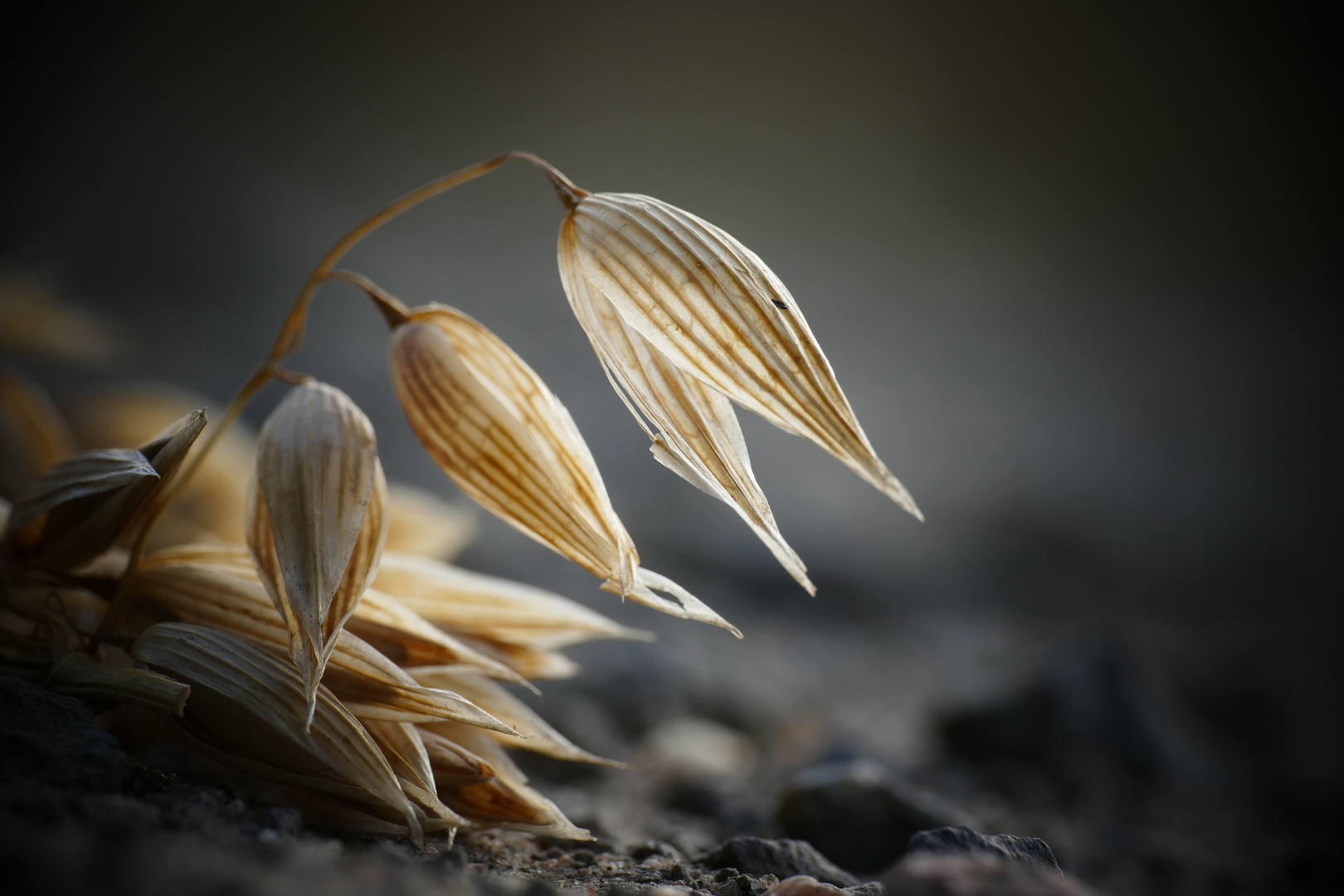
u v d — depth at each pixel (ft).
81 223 2.53
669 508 1.66
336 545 0.47
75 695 0.47
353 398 1.79
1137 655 1.02
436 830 0.48
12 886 0.40
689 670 0.99
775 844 0.52
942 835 0.49
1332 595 1.89
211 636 0.47
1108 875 0.61
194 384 1.73
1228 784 0.95
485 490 0.48
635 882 0.49
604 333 0.47
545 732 0.51
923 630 1.48
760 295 0.46
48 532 0.49
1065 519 1.99
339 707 0.47
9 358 1.61
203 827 0.44
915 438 2.30
